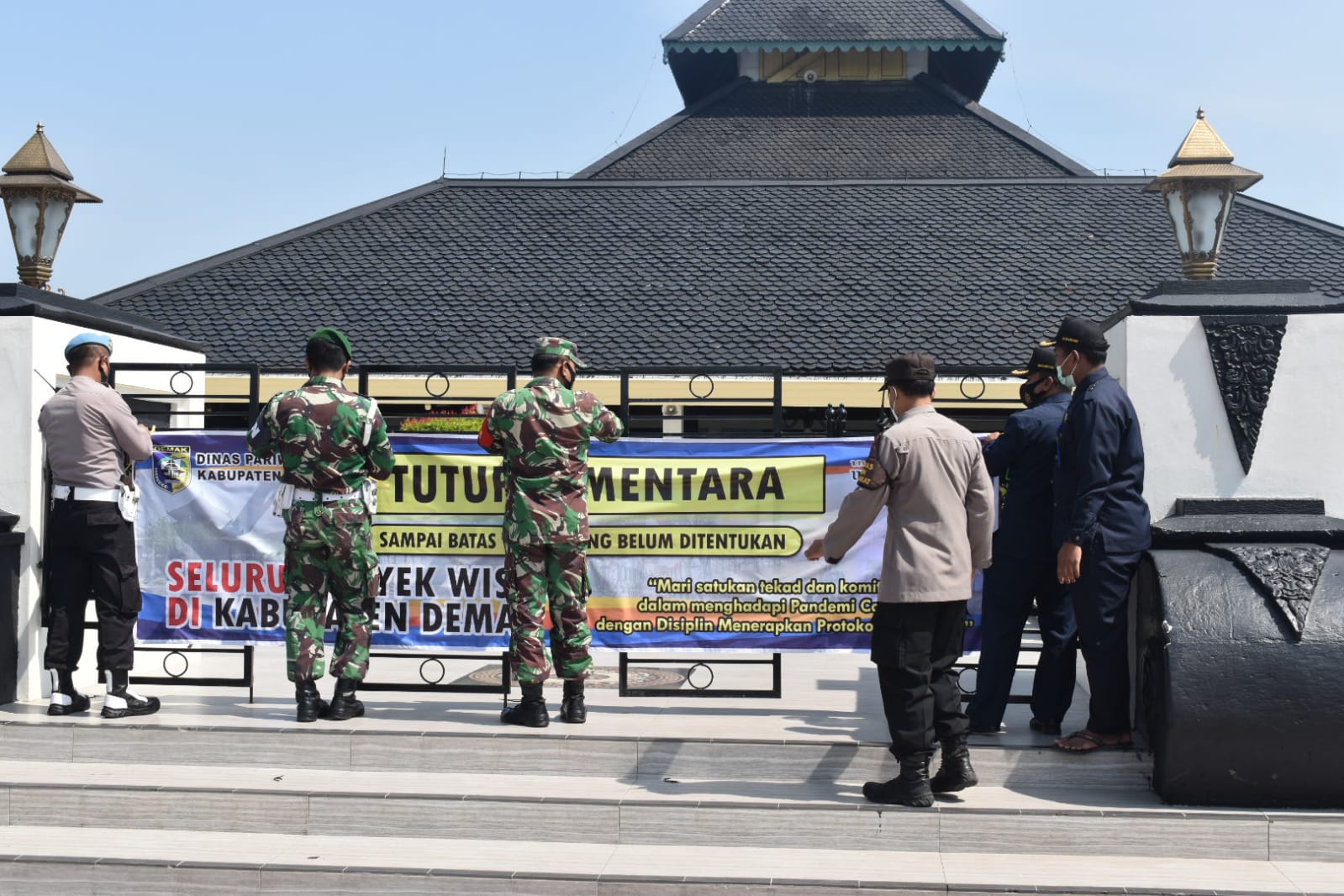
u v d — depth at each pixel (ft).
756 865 17.19
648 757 19.85
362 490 21.79
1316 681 17.75
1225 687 17.85
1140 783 19.24
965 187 83.51
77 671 24.38
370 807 18.52
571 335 67.10
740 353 65.26
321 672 21.59
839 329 67.31
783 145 104.01
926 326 67.46
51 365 23.72
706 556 23.12
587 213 81.82
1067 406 20.70
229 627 23.70
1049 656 20.66
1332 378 20.56
